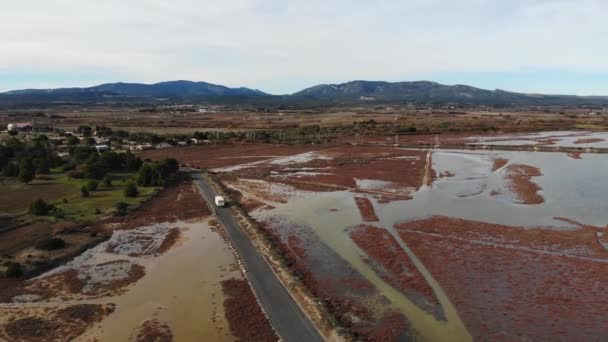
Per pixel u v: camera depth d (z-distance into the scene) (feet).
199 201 251.80
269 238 185.47
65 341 110.73
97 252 173.58
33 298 134.10
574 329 113.60
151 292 138.31
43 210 214.48
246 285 142.61
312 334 112.57
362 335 111.86
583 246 170.60
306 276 148.25
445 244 176.55
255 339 110.83
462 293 134.41
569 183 281.33
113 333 114.42
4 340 110.93
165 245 181.47
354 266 156.56
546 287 137.08
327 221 211.41
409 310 124.77
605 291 133.49
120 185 286.46
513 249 169.48
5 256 162.61
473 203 239.50
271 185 296.30
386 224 204.74
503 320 118.52
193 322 119.44
